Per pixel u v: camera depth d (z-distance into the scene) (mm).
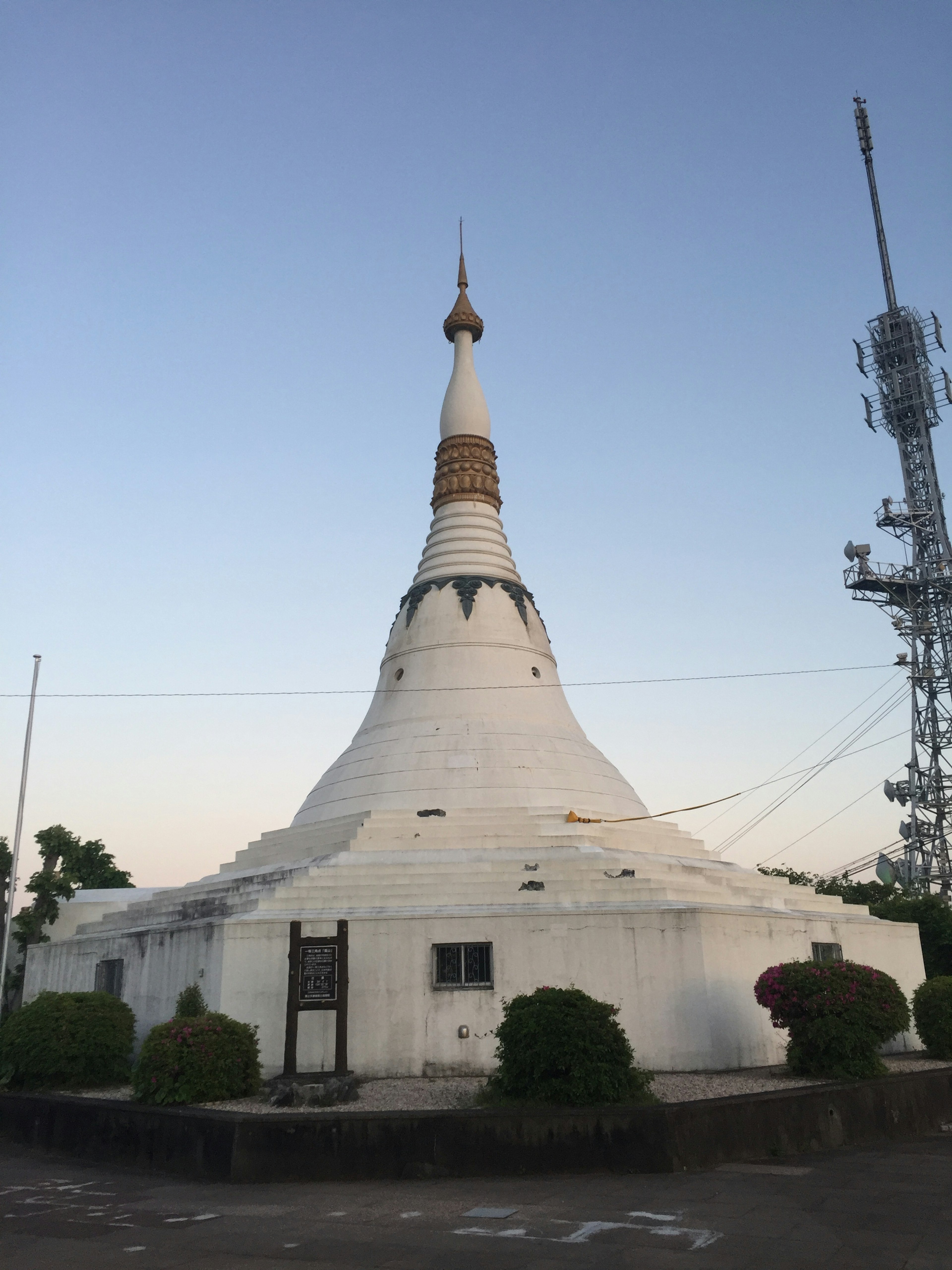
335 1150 18688
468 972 26266
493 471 43500
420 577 41219
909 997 33906
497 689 37031
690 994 25828
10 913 37281
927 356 78062
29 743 38156
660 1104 19562
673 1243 13383
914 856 70312
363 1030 25641
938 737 71750
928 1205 15391
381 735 36625
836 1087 21703
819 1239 13492
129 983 31281
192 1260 12969
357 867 29094
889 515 75750
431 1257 12898
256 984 26219
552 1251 13141
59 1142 22922
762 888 33156
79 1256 13273
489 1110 19141
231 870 36531
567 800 33781
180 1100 21703
